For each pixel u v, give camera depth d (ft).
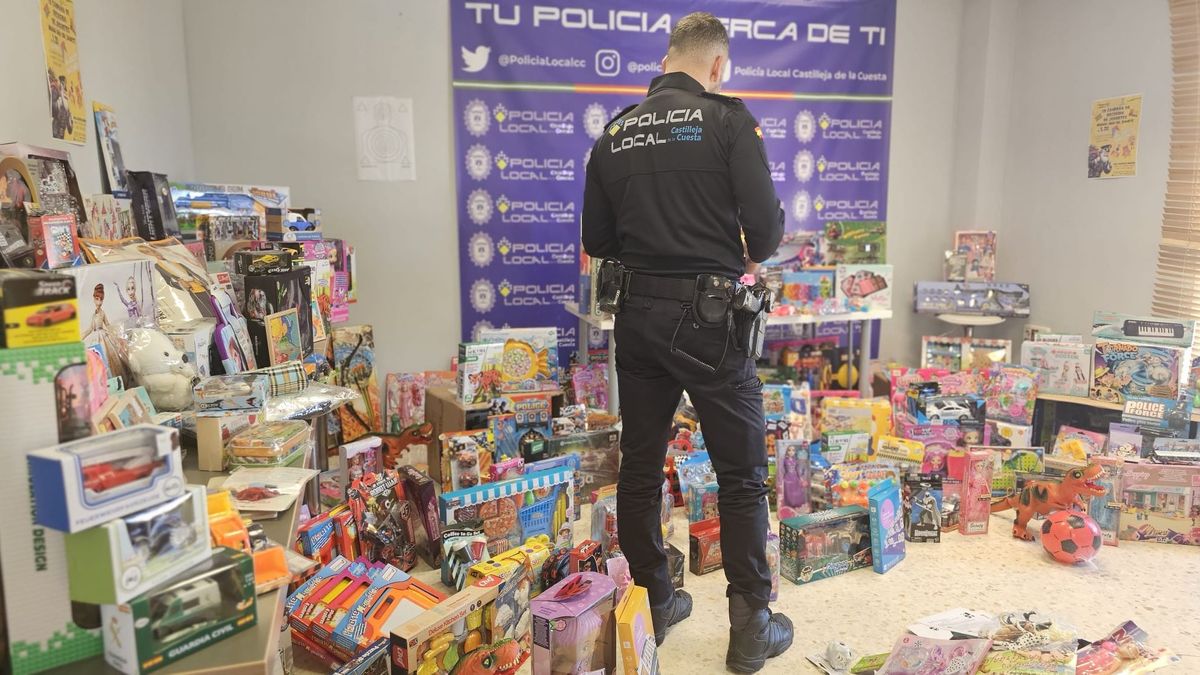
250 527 3.81
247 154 12.03
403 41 12.38
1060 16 13.15
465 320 13.39
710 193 5.97
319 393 6.39
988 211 14.71
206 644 2.97
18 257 5.05
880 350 15.34
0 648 2.79
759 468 6.40
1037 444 11.84
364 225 12.68
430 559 8.27
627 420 6.61
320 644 6.18
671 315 6.01
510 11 12.65
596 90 13.19
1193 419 10.25
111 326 5.17
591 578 6.05
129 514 2.80
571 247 13.57
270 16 11.82
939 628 6.47
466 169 12.94
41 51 6.59
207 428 4.93
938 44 14.61
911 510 9.28
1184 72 11.14
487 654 6.07
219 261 8.56
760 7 13.62
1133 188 12.04
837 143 14.39
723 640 7.09
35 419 2.79
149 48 9.83
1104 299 12.65
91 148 7.74
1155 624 7.35
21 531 2.77
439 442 10.32
